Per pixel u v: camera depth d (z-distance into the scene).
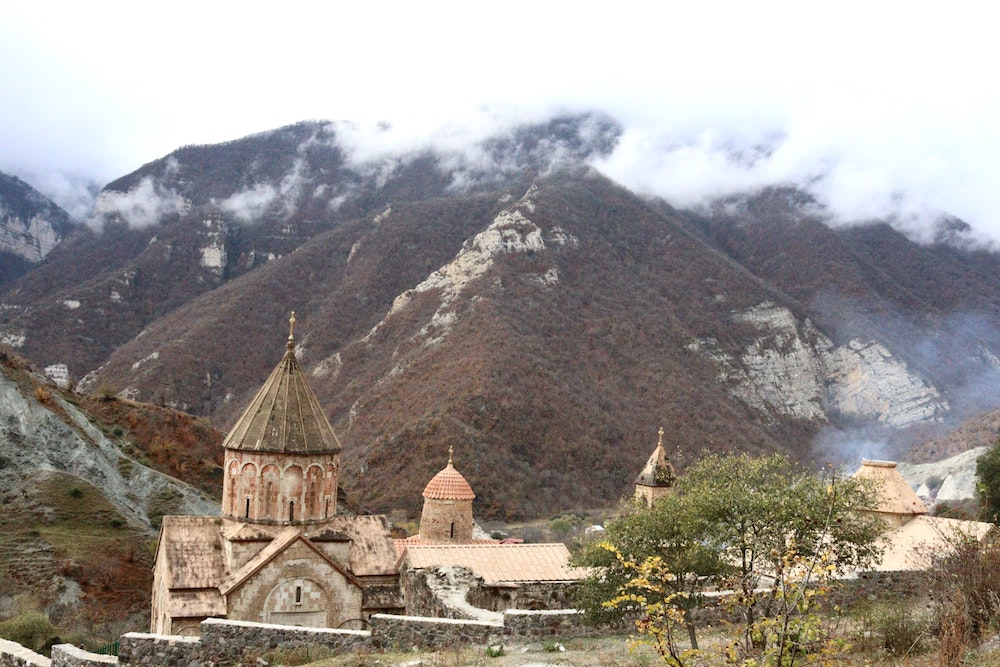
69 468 61.06
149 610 44.59
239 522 29.38
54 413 66.19
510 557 30.69
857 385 136.50
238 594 27.38
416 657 17.83
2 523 51.34
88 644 33.78
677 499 19.56
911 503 31.94
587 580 19.97
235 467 29.80
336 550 30.25
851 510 19.67
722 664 14.33
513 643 18.80
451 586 26.88
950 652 13.41
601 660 16.52
